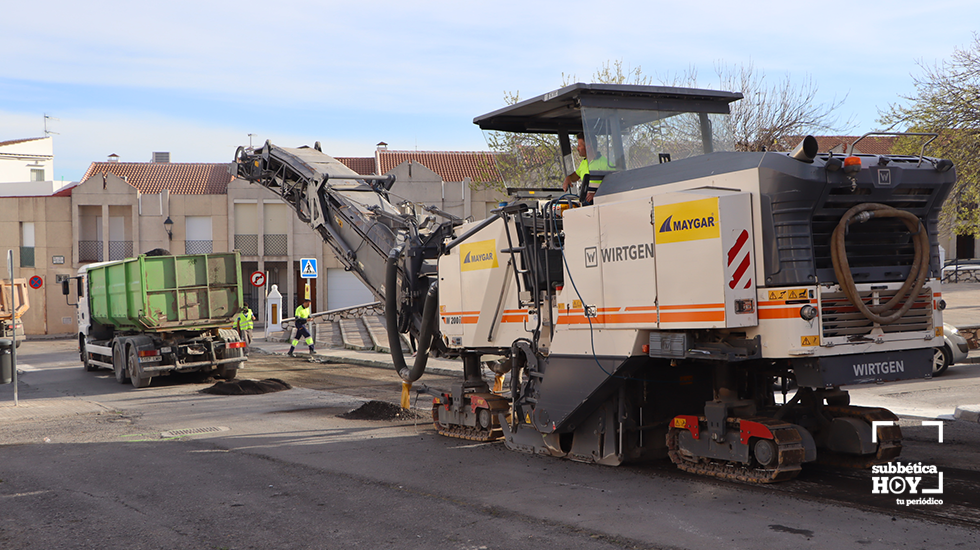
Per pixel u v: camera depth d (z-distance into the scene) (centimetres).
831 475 730
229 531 606
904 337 680
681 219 670
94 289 1991
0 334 2517
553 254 823
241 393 1542
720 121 884
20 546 579
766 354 642
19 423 1211
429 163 4353
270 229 4119
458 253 978
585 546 546
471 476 777
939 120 2248
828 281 648
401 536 582
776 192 640
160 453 941
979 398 1236
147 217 4041
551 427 810
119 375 1770
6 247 3997
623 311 727
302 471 818
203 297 1730
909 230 691
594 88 818
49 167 5906
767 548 527
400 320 1098
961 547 521
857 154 679
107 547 573
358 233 1221
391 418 1170
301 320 2392
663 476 748
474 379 1009
